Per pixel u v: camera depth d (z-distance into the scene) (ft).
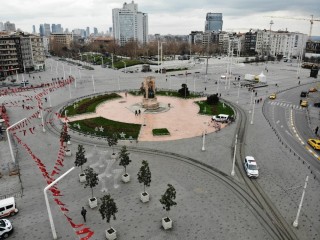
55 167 173.06
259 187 156.35
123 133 226.58
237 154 197.67
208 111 297.53
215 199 145.18
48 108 315.37
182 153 198.39
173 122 264.93
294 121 275.18
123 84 461.37
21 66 594.24
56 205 140.46
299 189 154.40
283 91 416.67
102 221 128.57
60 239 117.60
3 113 270.87
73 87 439.22
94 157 192.95
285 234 121.19
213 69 649.61
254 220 129.59
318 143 209.97
